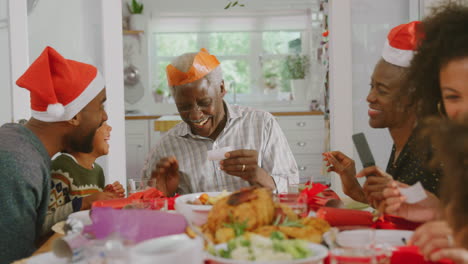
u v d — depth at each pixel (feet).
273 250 2.87
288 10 23.17
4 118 9.48
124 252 2.52
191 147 7.40
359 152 4.74
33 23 9.80
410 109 5.81
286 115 20.95
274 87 23.49
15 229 4.62
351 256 2.83
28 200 4.72
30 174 4.76
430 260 3.05
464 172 2.30
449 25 4.04
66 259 3.09
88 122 5.39
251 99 23.58
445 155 2.35
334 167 6.14
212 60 7.02
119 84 10.11
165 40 23.22
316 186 5.22
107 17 9.98
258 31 23.36
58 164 6.37
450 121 2.38
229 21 23.25
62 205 5.83
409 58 5.71
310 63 23.26
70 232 3.27
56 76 5.15
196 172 7.29
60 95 5.19
